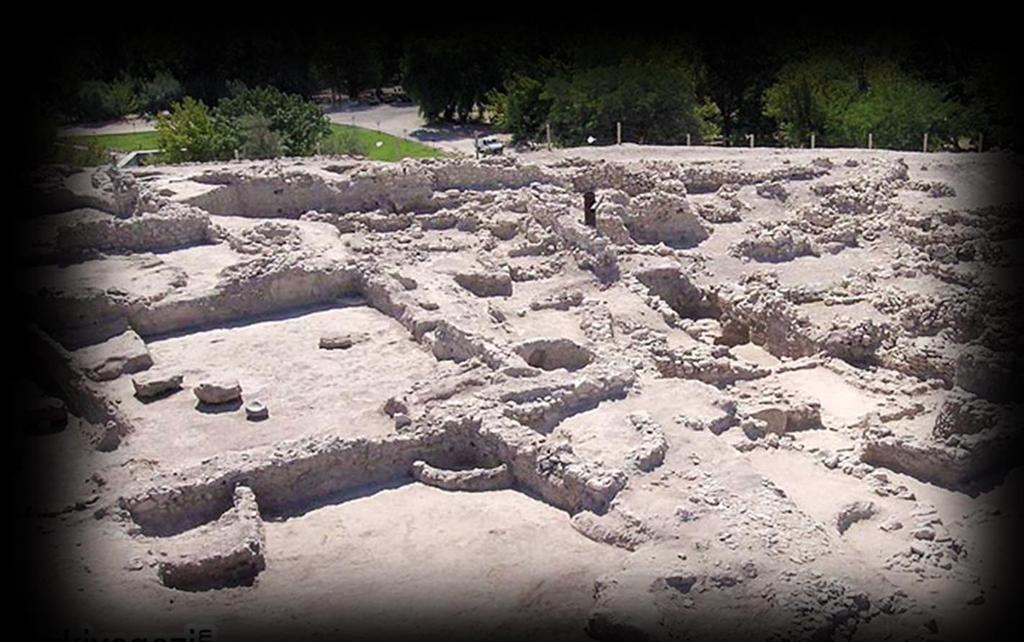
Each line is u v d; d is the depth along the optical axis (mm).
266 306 30766
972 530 19656
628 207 37656
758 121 73062
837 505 20141
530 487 21312
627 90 66375
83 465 22219
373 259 32750
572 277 33281
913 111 61281
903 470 22062
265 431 23156
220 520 19844
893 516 20062
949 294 30203
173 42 84125
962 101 62781
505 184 41219
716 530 18359
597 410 23359
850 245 36844
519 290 32469
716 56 73125
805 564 17391
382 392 24969
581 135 66812
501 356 24844
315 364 26859
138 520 19984
